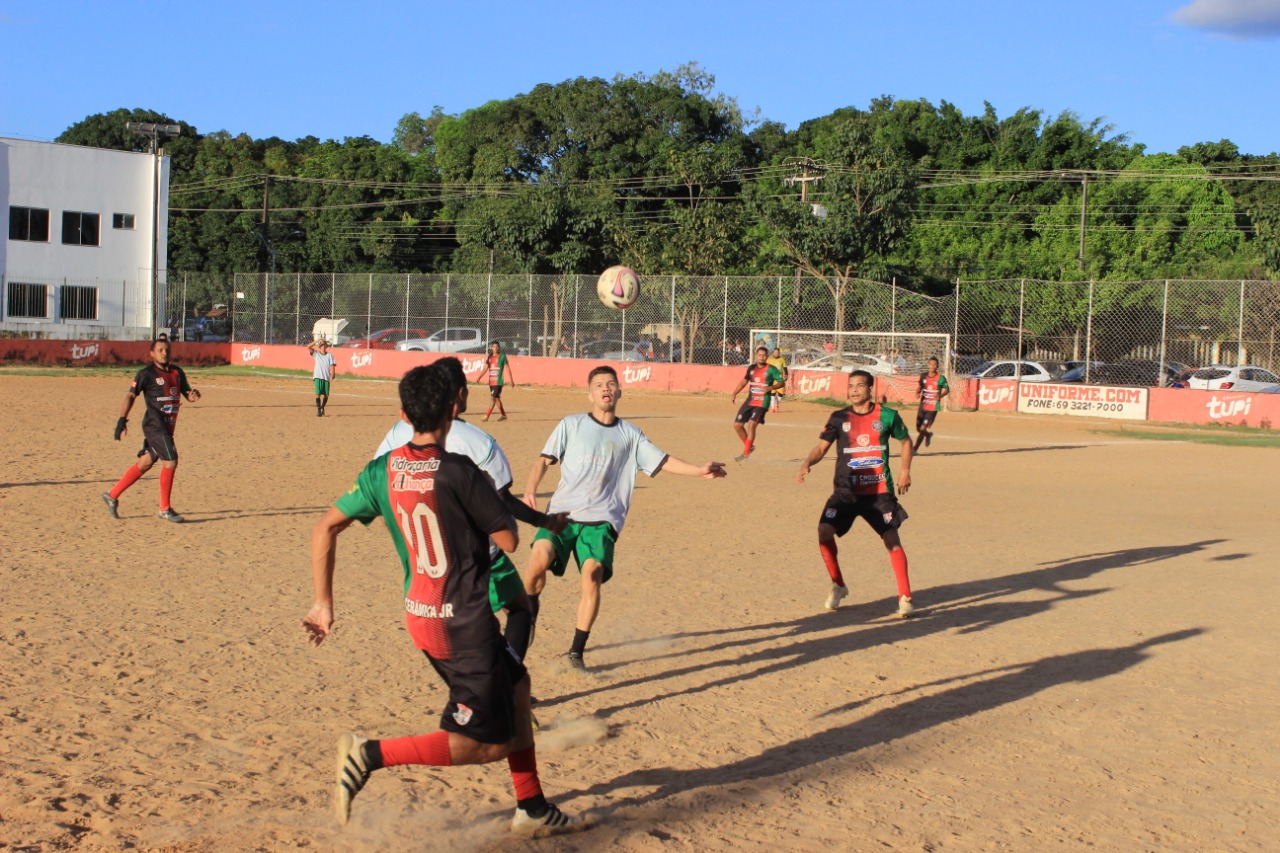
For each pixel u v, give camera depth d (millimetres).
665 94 65625
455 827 4348
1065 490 16188
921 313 35125
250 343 44875
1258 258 45344
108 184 46938
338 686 6031
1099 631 7914
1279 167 55750
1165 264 50062
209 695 5820
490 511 3924
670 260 44688
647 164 61594
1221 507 14828
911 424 27875
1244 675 6859
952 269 49844
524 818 4254
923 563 10398
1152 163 56719
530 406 30250
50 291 45625
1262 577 10055
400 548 4113
